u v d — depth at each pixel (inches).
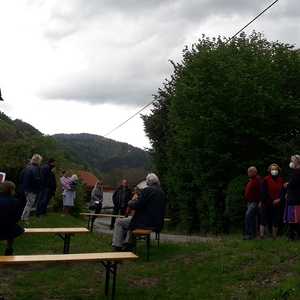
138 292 360.2
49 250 517.7
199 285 362.3
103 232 698.8
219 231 932.0
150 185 476.1
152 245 521.3
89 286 378.9
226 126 911.0
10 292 356.5
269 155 897.5
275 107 898.1
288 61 968.9
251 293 331.0
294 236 481.7
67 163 1267.2
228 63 943.0
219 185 933.8
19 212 396.2
